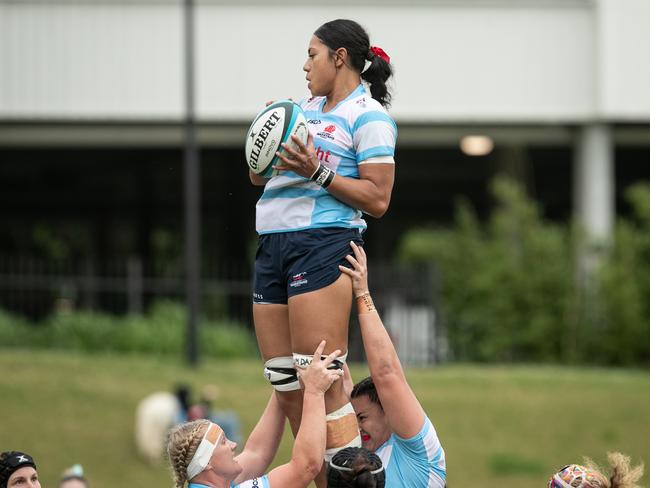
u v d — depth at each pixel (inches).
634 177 4598.9
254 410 2509.8
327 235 666.8
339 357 674.8
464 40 3238.2
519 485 2224.4
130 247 4655.5
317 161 652.7
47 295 3412.9
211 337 3041.3
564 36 3250.5
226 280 3346.5
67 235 4542.3
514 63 3250.5
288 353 694.5
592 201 3334.2
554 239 3221.0
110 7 3198.8
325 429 665.0
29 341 3095.5
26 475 823.7
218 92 3216.0
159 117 3223.4
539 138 3408.0
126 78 3216.0
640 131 3449.8
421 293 3093.0
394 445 709.9
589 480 703.1
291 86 3225.9
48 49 3206.2
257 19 3206.2
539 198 4694.9
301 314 668.1
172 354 3046.3
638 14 3238.2
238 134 3358.8
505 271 3181.6
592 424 2532.0
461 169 4633.4
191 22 2731.3
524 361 3233.3
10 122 3321.9
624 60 3240.7
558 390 2736.2
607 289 3139.8
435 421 2527.1
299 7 3206.2
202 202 4315.9
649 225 3267.7
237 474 661.3
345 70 686.5
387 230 4714.6
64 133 3358.8
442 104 3240.7
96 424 2434.8
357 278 673.6
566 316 3176.7
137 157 4379.9
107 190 4672.7
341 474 636.1
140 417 2324.1
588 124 3321.9
